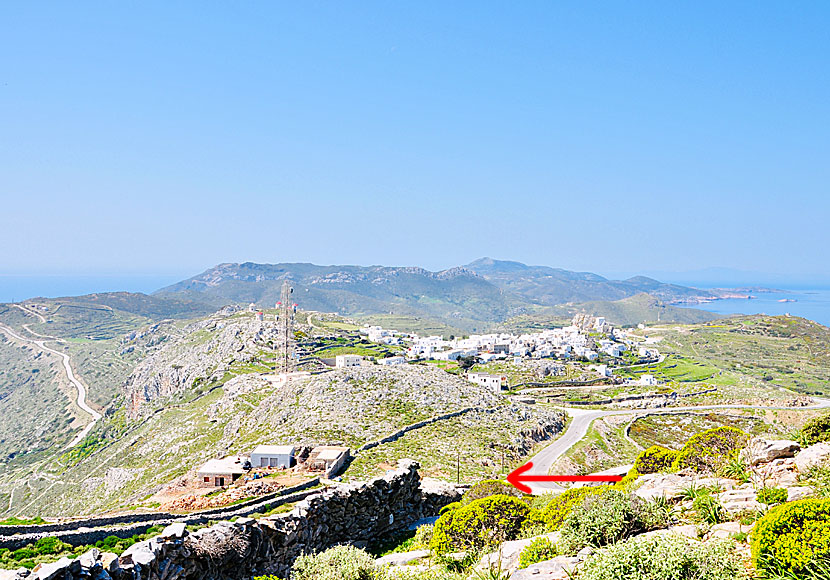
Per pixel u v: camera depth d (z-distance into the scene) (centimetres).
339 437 8869
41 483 14800
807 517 1226
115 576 1809
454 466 7900
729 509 1764
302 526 2719
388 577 1984
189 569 2138
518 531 2484
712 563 1231
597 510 1766
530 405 12850
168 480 8831
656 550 1263
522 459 9300
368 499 3269
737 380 18650
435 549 2477
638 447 10900
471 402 11550
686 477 2462
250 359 17775
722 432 2802
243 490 3809
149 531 2667
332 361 18312
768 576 1227
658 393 15888
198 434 11556
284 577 2545
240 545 2362
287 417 10294
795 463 2139
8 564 2144
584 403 14612
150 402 19025
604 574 1248
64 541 2423
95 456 14850
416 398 11262
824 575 1133
